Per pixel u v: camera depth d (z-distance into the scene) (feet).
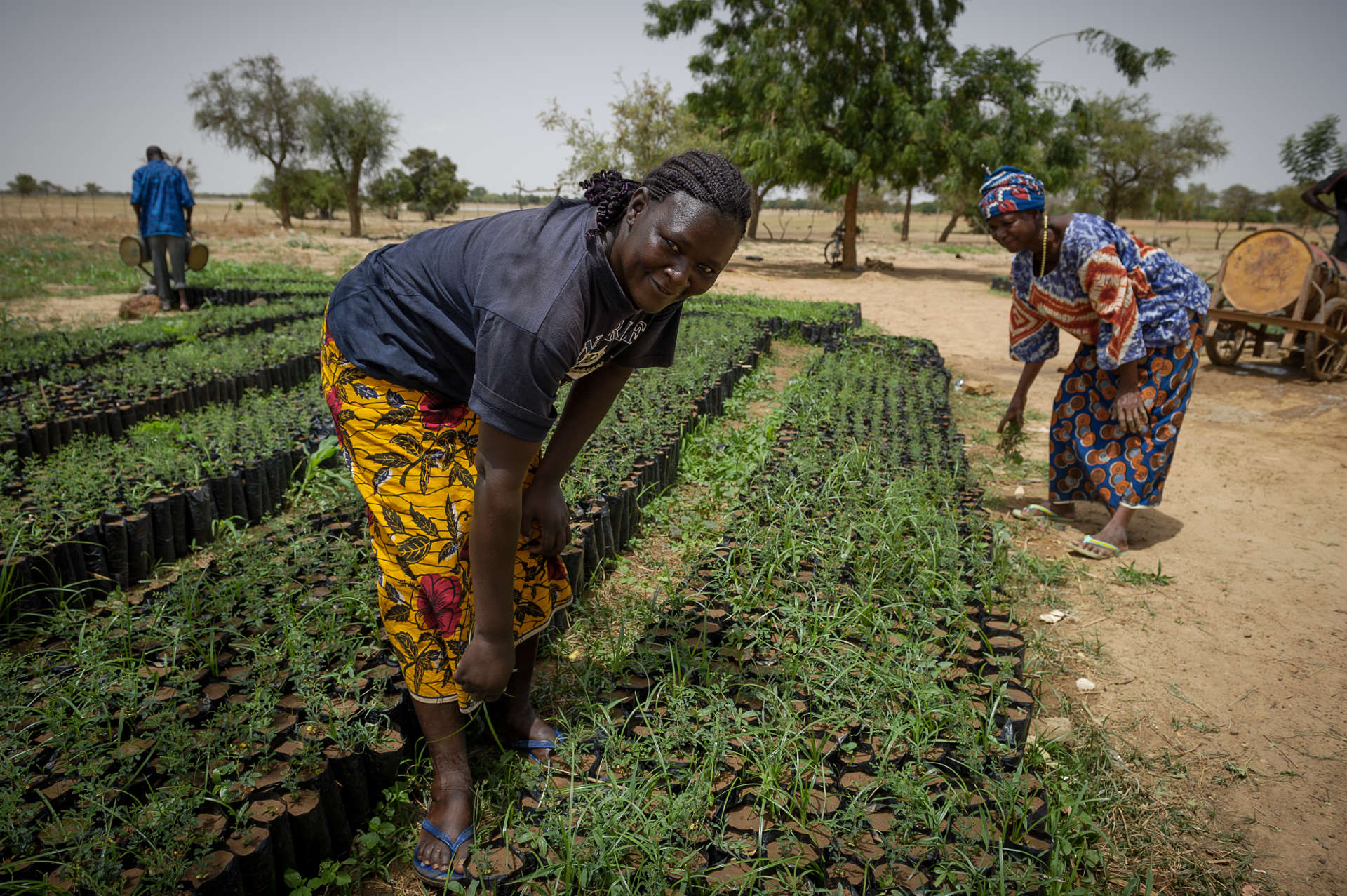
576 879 7.06
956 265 94.58
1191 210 233.14
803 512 14.20
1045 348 16.22
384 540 6.87
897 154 69.15
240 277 47.39
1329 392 26.94
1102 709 10.49
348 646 9.70
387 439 6.74
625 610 12.00
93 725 8.20
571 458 7.82
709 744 8.32
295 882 7.25
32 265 55.77
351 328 6.84
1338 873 8.01
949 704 9.12
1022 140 68.23
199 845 6.88
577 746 8.41
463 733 7.59
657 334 7.27
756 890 6.89
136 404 19.93
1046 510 16.47
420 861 7.34
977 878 6.91
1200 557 15.02
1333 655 11.82
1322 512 17.31
